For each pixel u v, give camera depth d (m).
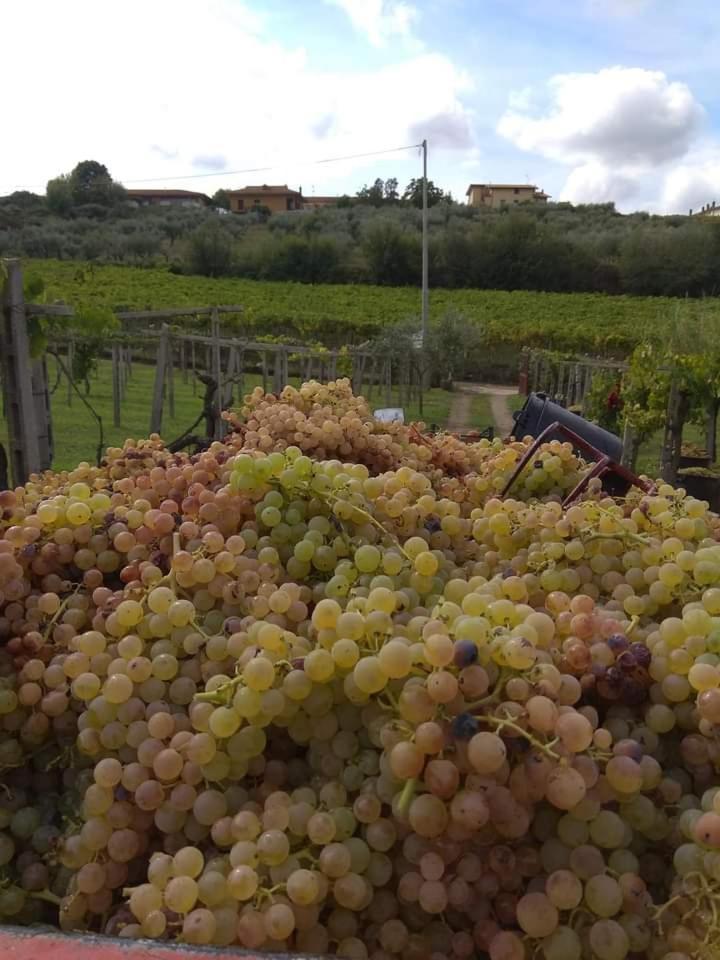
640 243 48.25
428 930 1.13
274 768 1.30
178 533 1.77
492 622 1.28
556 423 2.39
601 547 1.81
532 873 1.11
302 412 2.84
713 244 47.28
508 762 1.08
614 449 4.15
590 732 1.08
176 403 19.17
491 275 50.03
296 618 1.54
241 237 58.78
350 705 1.28
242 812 1.15
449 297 45.34
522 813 1.06
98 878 1.22
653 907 1.07
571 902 1.04
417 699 1.10
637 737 1.27
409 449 2.85
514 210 57.81
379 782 1.15
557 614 1.52
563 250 49.69
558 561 1.81
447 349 25.73
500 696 1.13
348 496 1.86
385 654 1.15
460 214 65.06
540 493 2.57
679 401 10.48
